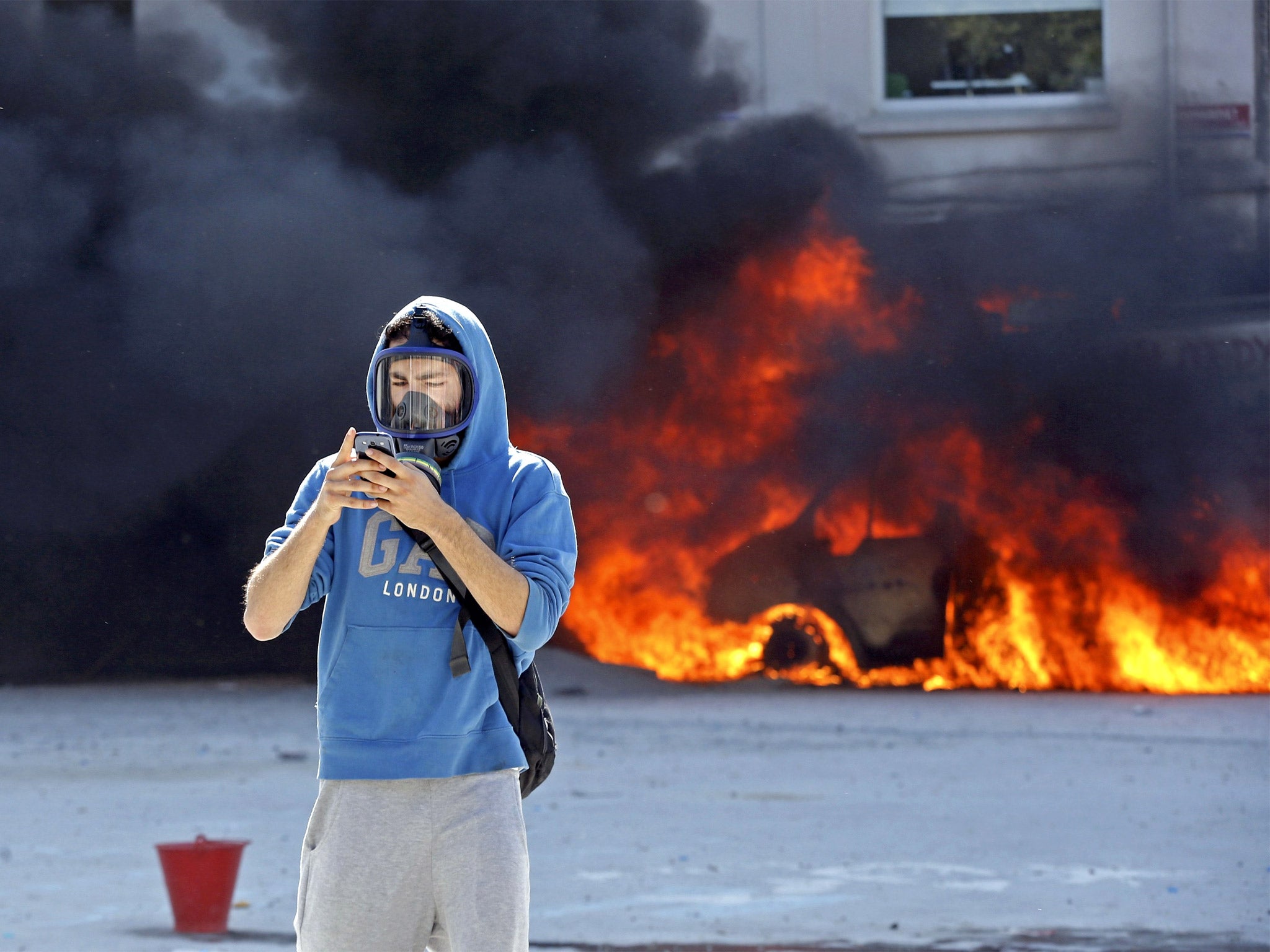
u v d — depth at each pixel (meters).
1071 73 37.12
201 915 8.08
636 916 8.49
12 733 19.75
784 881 9.56
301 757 16.64
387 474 3.55
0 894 9.10
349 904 3.68
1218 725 20.17
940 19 37.81
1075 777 14.70
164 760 16.47
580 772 15.34
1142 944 7.69
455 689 3.75
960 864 10.12
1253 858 10.26
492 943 3.60
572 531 4.01
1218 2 35.53
